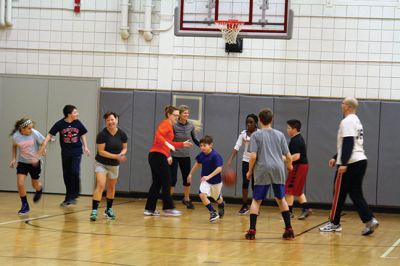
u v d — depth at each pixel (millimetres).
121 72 15883
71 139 13320
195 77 15625
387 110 14773
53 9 16078
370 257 8180
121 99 15766
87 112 15930
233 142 15312
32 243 8562
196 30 14453
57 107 16047
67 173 13391
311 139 15023
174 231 10164
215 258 7797
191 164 15312
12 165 11938
